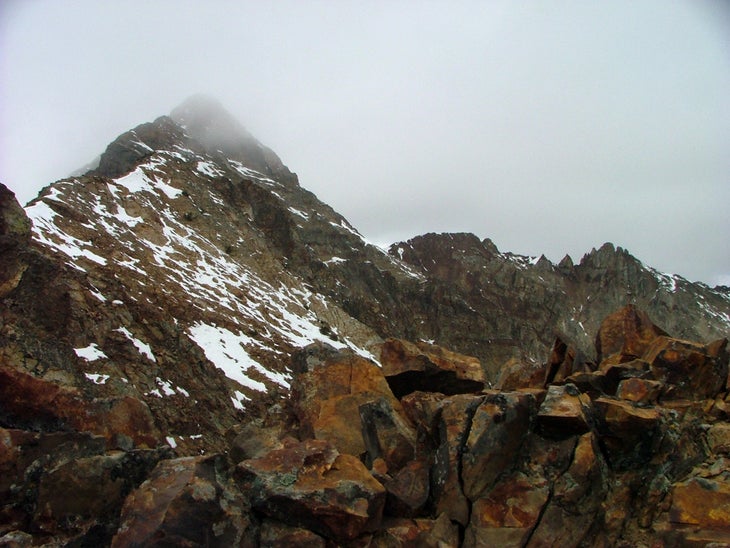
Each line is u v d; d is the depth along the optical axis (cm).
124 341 3478
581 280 19975
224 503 766
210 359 4119
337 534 777
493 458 888
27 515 820
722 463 886
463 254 19575
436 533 835
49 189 5388
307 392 1181
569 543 823
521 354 12425
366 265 12700
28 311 2828
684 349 1080
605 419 919
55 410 994
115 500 858
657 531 821
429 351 1287
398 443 997
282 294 7212
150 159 8000
